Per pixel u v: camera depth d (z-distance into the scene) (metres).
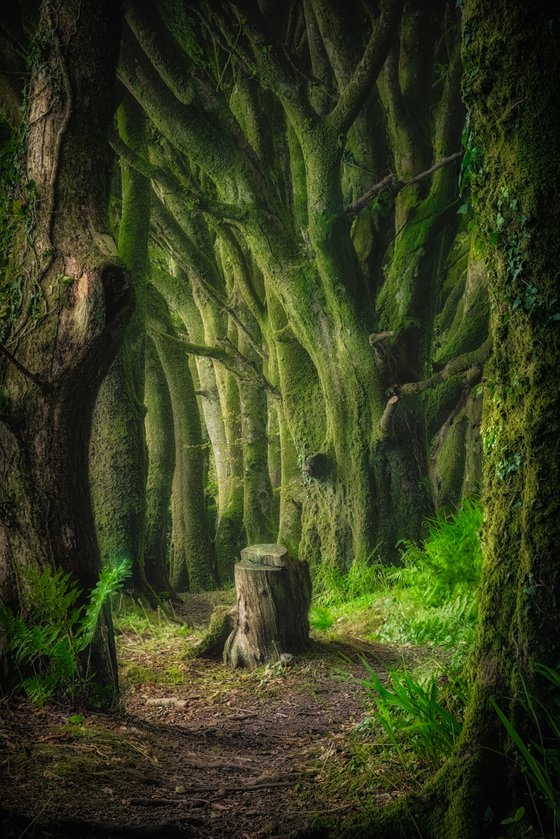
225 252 20.09
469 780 3.62
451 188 13.38
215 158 13.18
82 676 5.80
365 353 13.50
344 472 14.03
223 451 22.47
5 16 11.45
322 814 4.02
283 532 16.94
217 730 6.26
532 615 3.69
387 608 9.84
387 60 13.64
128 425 13.26
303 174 13.89
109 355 5.95
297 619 8.49
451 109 13.18
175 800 4.32
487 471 4.11
